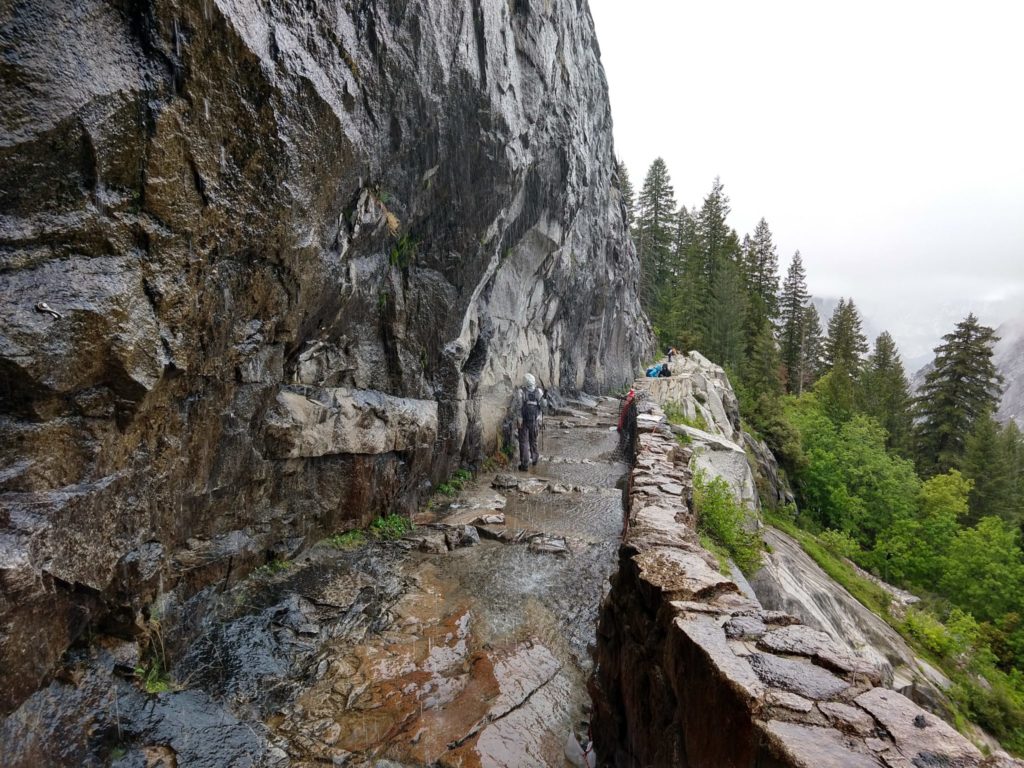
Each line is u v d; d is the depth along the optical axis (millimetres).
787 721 2070
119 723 3020
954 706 12562
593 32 20906
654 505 5797
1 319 2363
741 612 3012
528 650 4977
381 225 6180
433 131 6641
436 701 4074
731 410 22750
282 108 3984
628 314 32625
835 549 20281
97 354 2785
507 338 12578
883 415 46000
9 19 2336
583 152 16344
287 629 4613
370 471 6812
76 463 2846
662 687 3020
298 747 3441
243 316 4312
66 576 2682
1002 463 36750
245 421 4738
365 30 5105
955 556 24078
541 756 3764
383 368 7125
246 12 3521
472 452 10297
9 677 2348
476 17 7277
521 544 7293
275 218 4223
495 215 8914
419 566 6336
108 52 2736
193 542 4422
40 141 2477
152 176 3047
